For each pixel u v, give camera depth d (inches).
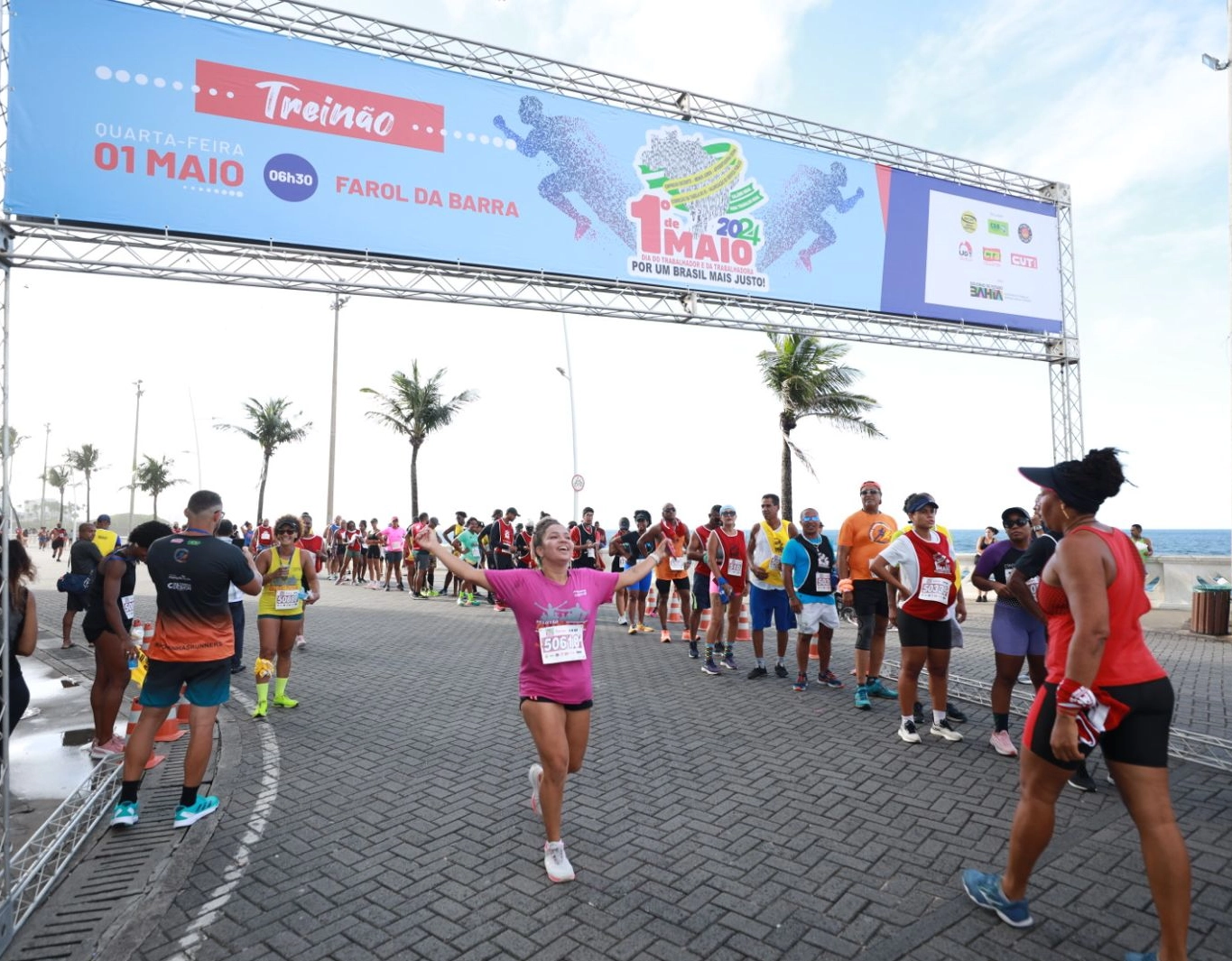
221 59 315.9
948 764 206.7
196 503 176.4
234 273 326.3
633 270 399.9
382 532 888.9
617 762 210.8
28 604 168.4
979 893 128.0
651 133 408.5
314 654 395.9
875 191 469.4
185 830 168.2
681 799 182.1
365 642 436.1
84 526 406.6
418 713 271.1
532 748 226.8
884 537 270.2
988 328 507.2
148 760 172.2
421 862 150.3
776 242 437.7
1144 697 108.7
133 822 168.4
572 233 386.3
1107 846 151.9
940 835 159.6
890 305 469.4
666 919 126.9
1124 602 111.1
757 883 139.1
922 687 308.2
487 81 372.2
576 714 144.8
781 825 166.1
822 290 449.4
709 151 422.6
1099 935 119.8
